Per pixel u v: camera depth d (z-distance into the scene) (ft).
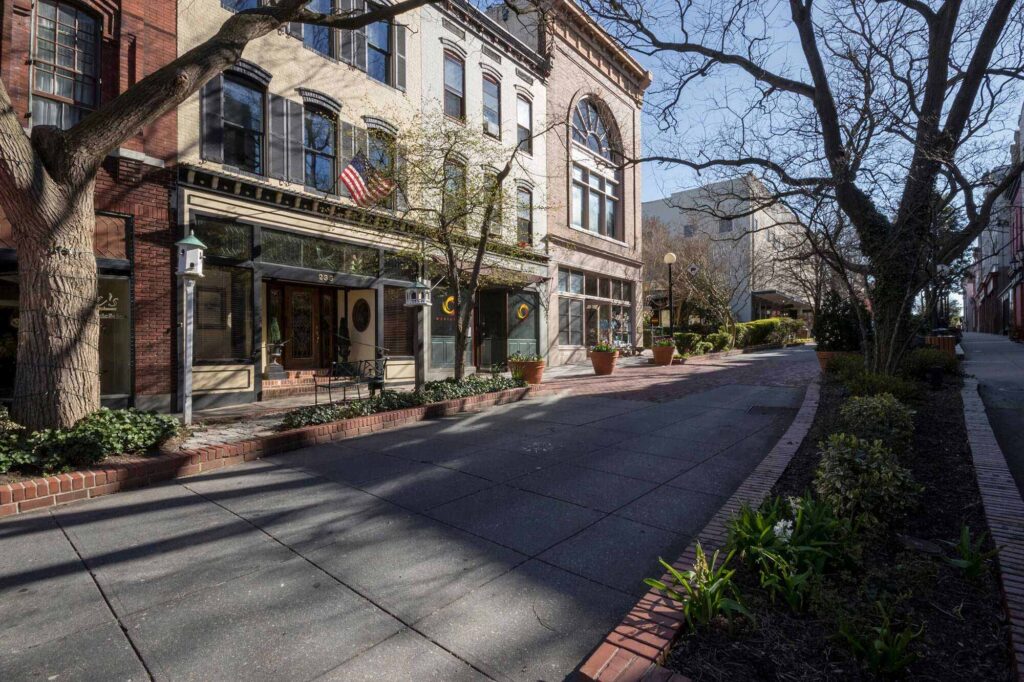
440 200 36.70
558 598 10.59
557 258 67.46
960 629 8.80
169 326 33.14
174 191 33.45
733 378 47.73
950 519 12.92
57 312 19.75
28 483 15.76
